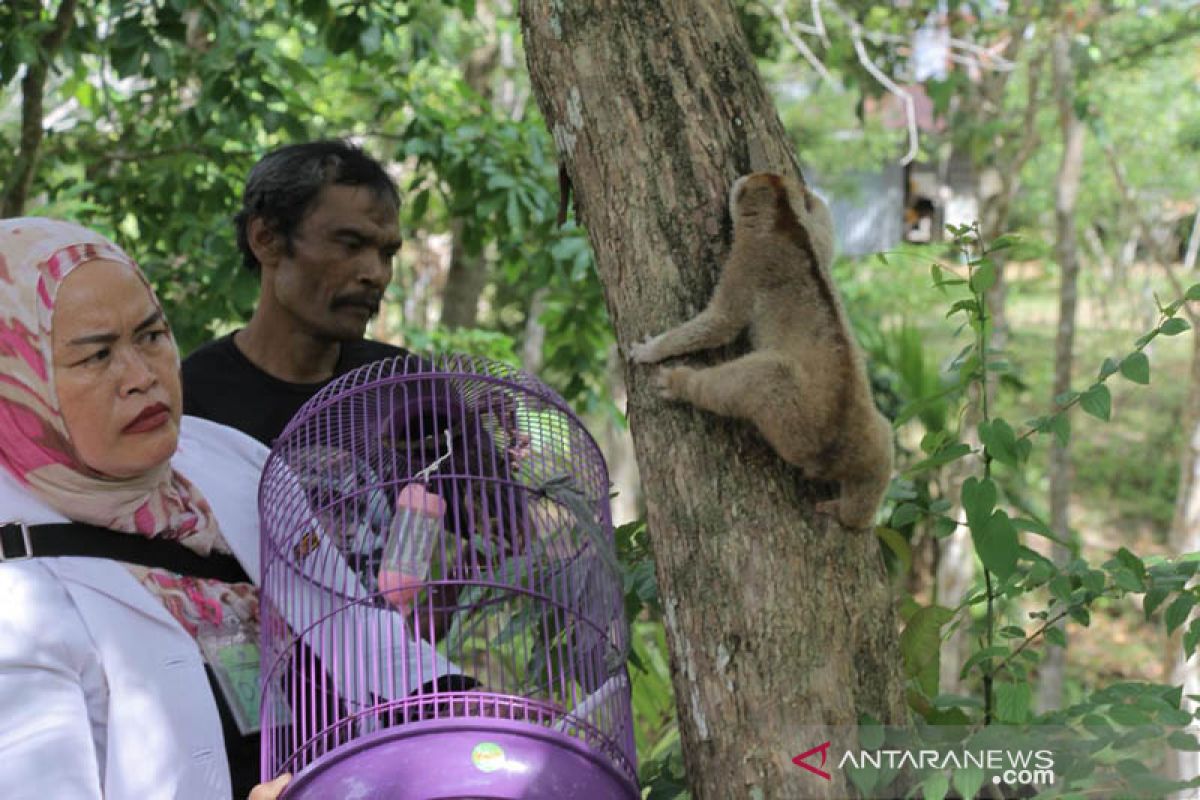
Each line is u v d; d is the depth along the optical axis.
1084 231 27.75
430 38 9.58
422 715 3.12
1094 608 5.21
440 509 3.56
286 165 4.61
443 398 3.89
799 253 3.75
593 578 3.68
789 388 3.48
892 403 14.25
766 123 3.72
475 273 14.91
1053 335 29.89
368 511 3.67
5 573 3.24
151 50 7.83
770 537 3.43
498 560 3.74
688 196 3.60
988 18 14.64
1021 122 16.70
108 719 3.25
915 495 4.77
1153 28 16.06
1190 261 16.50
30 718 3.09
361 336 4.76
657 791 4.07
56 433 3.30
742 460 3.49
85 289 3.31
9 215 7.95
